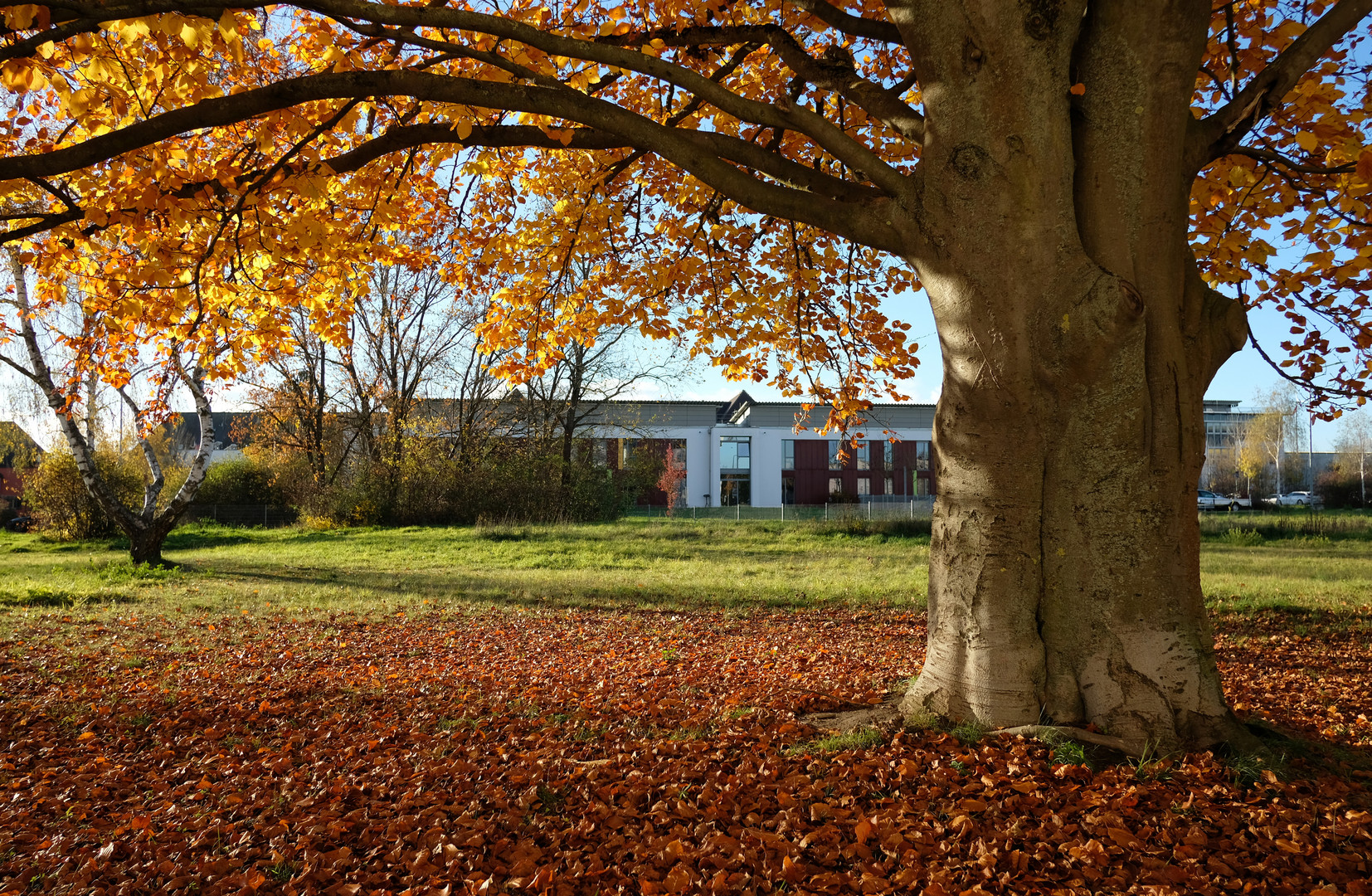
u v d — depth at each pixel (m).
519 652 8.46
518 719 5.60
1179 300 3.98
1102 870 2.93
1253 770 3.50
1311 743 4.19
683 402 49.28
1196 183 6.35
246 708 6.04
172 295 6.90
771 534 22.80
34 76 4.03
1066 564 3.95
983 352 3.96
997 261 3.88
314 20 6.01
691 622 10.30
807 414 10.26
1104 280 3.70
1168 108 3.87
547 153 7.96
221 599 12.21
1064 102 3.87
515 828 3.51
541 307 8.58
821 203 4.31
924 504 44.25
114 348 8.25
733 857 3.12
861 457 49.34
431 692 6.55
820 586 13.50
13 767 4.67
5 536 27.75
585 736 5.09
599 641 9.06
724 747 4.45
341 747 5.03
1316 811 3.24
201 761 4.80
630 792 3.82
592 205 7.62
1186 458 3.92
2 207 6.57
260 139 4.91
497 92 4.30
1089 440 3.88
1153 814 3.28
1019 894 2.82
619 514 32.06
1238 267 6.98
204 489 31.77
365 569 16.92
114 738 5.31
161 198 4.90
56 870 3.25
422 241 8.71
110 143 4.07
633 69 4.23
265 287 7.64
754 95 7.43
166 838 3.55
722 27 5.41
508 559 18.50
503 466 29.64
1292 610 10.34
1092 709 3.89
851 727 4.50
